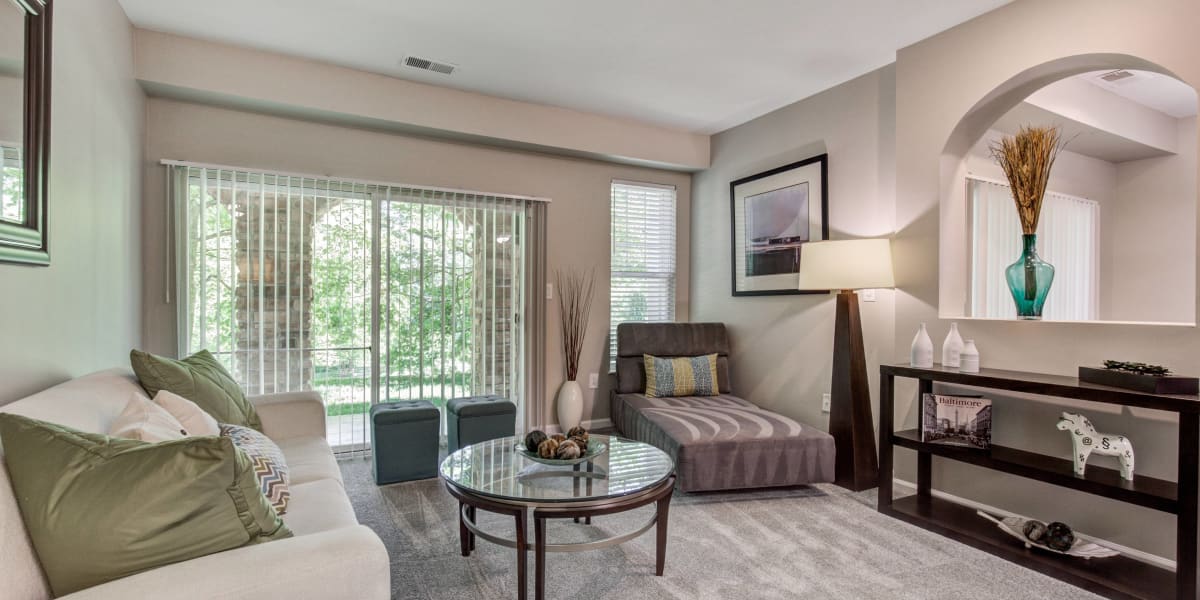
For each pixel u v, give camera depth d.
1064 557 2.27
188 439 1.15
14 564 1.01
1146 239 4.34
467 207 4.13
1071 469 2.34
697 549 2.44
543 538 1.93
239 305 3.39
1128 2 2.29
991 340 2.78
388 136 3.91
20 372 1.61
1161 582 2.06
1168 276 4.23
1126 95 3.78
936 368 2.80
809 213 3.91
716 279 4.86
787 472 3.08
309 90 3.42
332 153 3.73
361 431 3.76
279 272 3.50
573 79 3.69
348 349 3.71
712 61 3.38
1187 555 1.90
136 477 1.08
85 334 2.17
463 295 4.11
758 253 4.36
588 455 2.31
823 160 3.78
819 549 2.44
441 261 4.04
